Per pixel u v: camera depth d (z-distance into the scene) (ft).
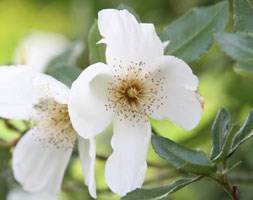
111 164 1.15
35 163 1.28
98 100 1.15
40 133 1.26
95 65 1.12
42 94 1.22
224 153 1.06
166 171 1.50
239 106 1.59
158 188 1.06
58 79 1.24
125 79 1.17
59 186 1.29
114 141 1.17
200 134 1.53
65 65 1.25
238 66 1.22
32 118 1.23
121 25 1.12
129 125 1.17
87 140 1.21
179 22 1.23
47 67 1.46
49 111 1.24
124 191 1.14
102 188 1.58
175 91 1.16
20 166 1.28
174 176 1.42
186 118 1.16
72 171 1.58
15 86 1.21
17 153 1.28
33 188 1.29
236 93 1.60
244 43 1.18
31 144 1.27
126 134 1.17
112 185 1.14
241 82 1.60
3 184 1.45
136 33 1.13
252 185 1.44
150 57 1.15
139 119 1.18
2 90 1.21
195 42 1.22
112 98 1.17
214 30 1.22
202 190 1.59
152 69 1.16
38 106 1.22
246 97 1.59
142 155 1.15
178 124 1.16
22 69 1.20
